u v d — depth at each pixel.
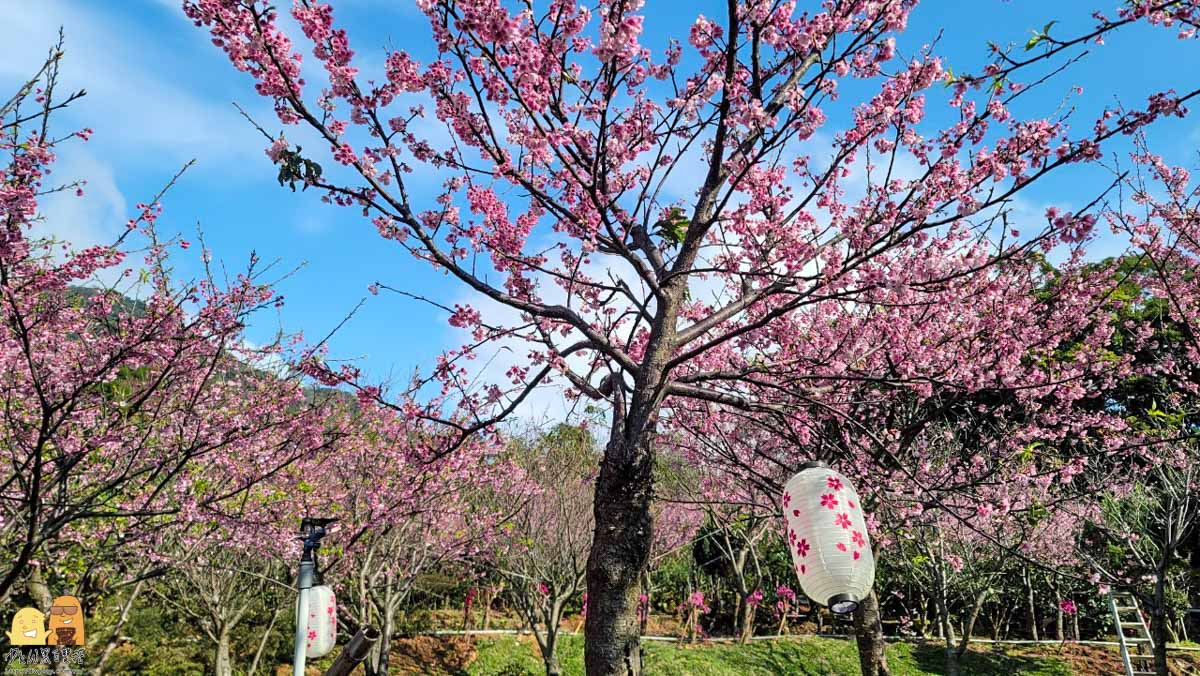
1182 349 7.76
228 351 5.80
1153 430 7.91
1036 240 3.82
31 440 5.04
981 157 4.44
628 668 3.74
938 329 6.27
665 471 11.16
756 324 4.11
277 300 5.46
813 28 4.14
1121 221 6.74
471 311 4.86
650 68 4.88
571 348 4.84
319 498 8.88
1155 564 9.30
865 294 4.89
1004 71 3.56
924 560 9.73
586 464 13.07
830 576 3.50
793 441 5.93
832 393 5.65
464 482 9.33
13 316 4.57
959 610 15.25
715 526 13.48
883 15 4.30
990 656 12.62
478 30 3.48
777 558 15.68
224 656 9.21
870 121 4.56
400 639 13.18
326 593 5.61
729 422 7.18
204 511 5.73
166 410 5.69
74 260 4.62
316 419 6.23
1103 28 3.32
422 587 13.97
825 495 3.65
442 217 4.47
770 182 5.08
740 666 12.06
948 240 5.88
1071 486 9.03
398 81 3.98
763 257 4.97
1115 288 6.25
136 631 10.10
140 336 4.98
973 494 5.90
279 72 3.68
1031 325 6.15
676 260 4.61
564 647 13.20
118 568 7.01
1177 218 6.55
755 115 3.92
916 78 4.49
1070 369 6.69
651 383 4.25
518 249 4.94
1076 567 11.15
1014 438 6.89
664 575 17.16
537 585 11.90
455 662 12.30
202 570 8.75
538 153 4.39
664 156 5.08
